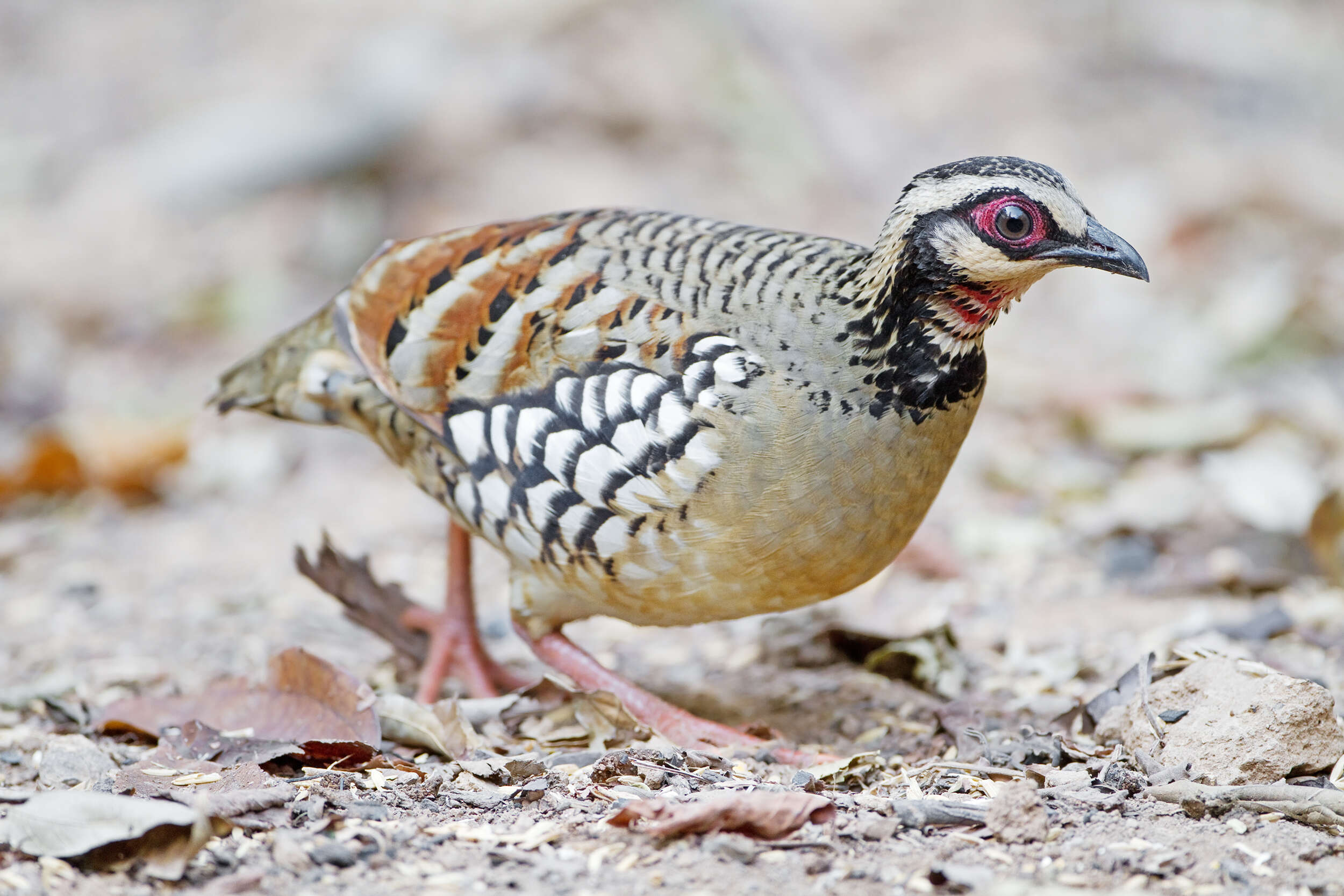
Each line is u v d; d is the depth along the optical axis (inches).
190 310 732.7
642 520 307.0
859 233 780.6
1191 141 865.5
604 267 319.0
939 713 343.6
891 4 992.9
